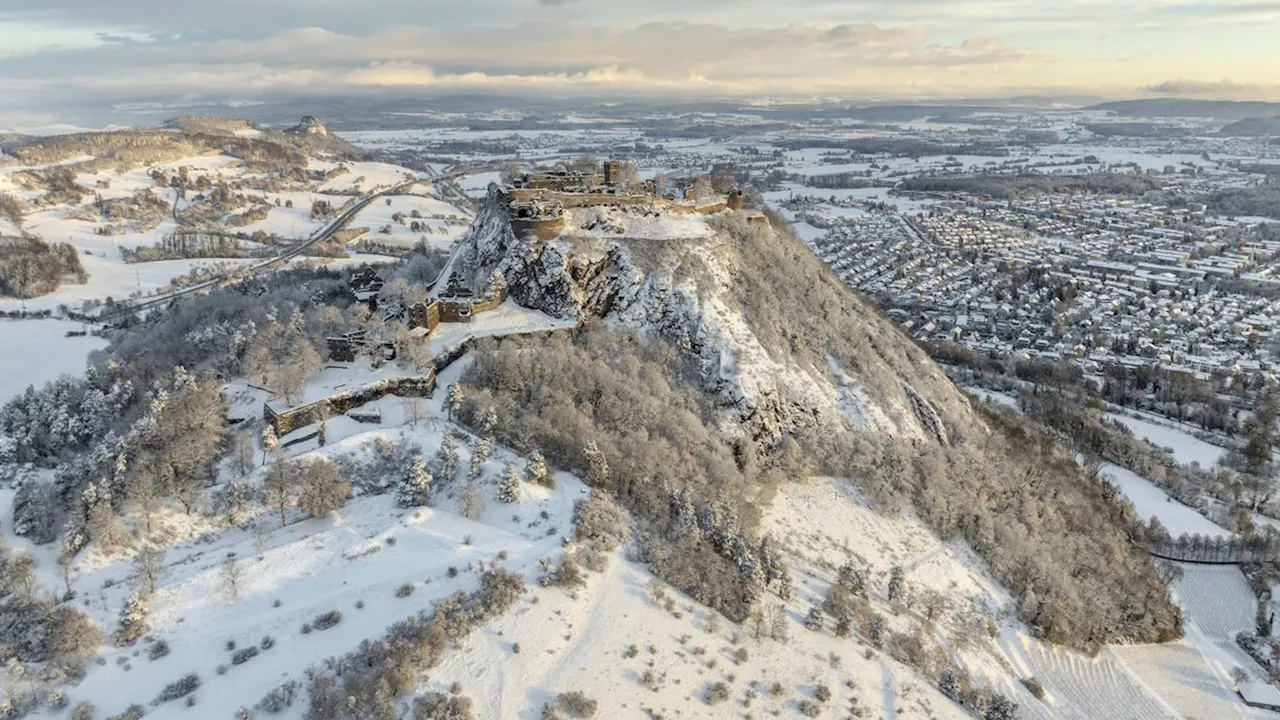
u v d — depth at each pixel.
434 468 120.56
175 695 83.44
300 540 106.75
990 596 132.25
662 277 167.62
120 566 102.31
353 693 83.12
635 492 124.38
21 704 81.38
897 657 110.00
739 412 148.88
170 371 162.75
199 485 117.62
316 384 141.50
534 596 99.44
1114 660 127.50
